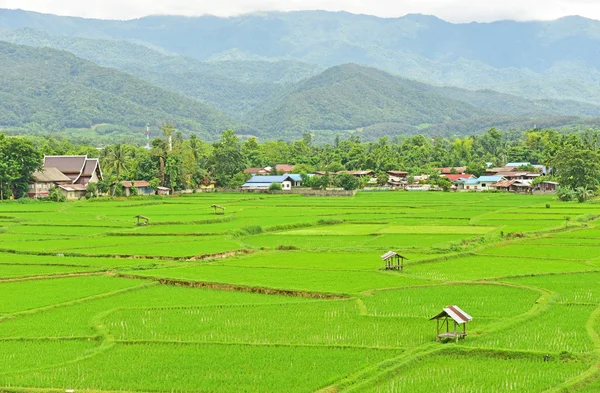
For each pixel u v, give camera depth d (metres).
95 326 51.94
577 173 192.12
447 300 59.94
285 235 109.44
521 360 43.59
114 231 110.25
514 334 48.97
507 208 154.25
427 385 39.50
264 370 41.88
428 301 59.62
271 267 77.69
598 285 66.38
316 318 54.06
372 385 39.50
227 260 83.75
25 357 45.12
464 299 60.25
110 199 194.50
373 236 106.31
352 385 39.38
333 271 74.88
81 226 118.44
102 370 42.22
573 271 73.75
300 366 42.53
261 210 154.50
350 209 155.62
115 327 51.88
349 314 55.09
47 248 92.25
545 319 53.16
